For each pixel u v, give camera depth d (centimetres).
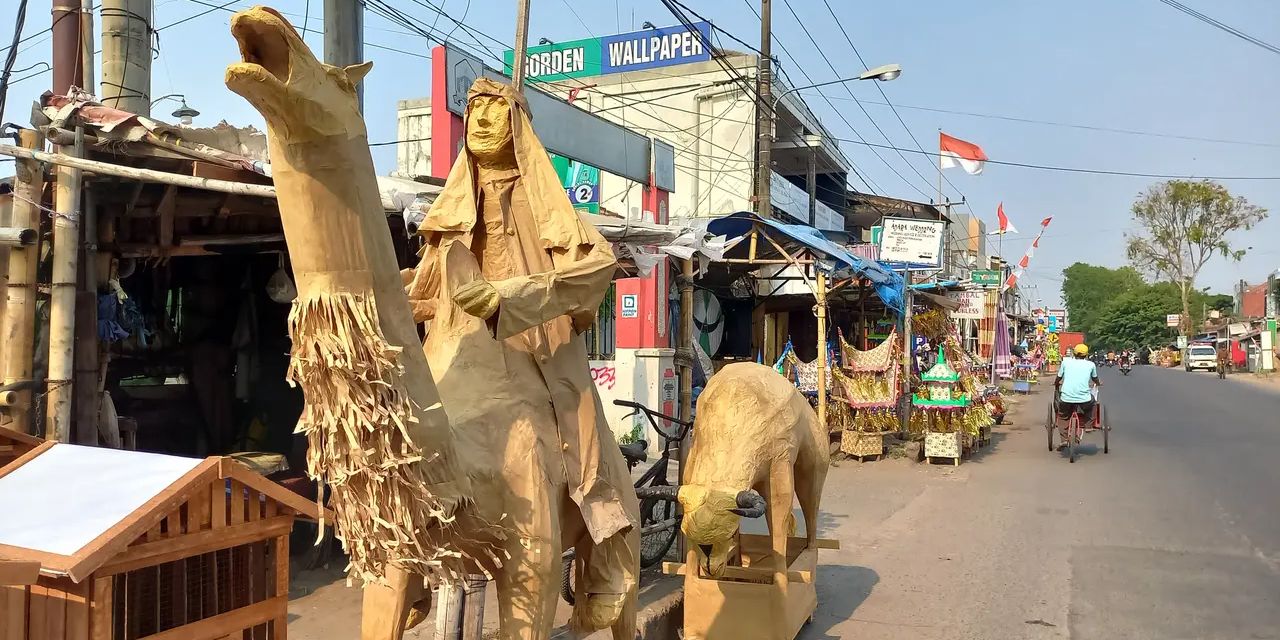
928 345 1598
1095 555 683
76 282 455
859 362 1188
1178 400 2158
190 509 249
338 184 209
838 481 1016
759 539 554
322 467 223
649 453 1130
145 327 631
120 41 608
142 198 519
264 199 520
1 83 570
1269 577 620
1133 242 5234
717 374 479
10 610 237
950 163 1947
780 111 1709
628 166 1184
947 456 1115
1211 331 5884
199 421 667
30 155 414
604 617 305
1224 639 501
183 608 250
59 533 228
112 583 229
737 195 1628
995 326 2350
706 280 1237
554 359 291
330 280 212
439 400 243
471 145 296
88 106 448
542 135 997
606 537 285
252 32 186
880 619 539
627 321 1163
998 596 582
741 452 428
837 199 2348
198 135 477
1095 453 1238
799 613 493
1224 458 1165
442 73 881
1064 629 519
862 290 1333
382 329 222
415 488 226
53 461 275
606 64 1711
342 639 448
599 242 279
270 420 680
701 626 470
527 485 269
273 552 279
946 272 2228
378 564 233
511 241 296
